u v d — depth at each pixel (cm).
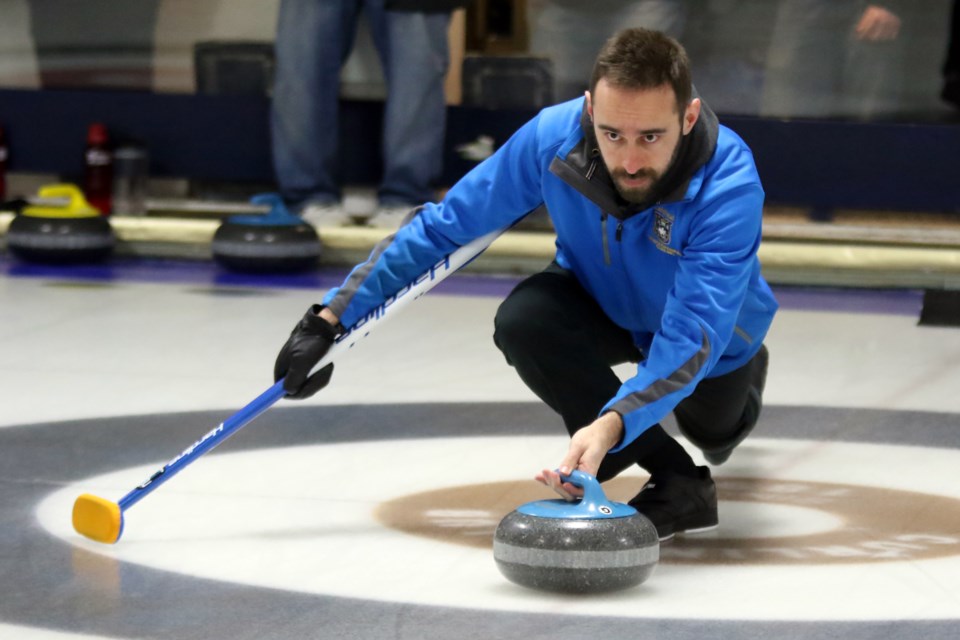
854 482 967
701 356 707
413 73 1956
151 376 1284
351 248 1956
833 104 2064
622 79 668
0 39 2189
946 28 2028
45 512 859
